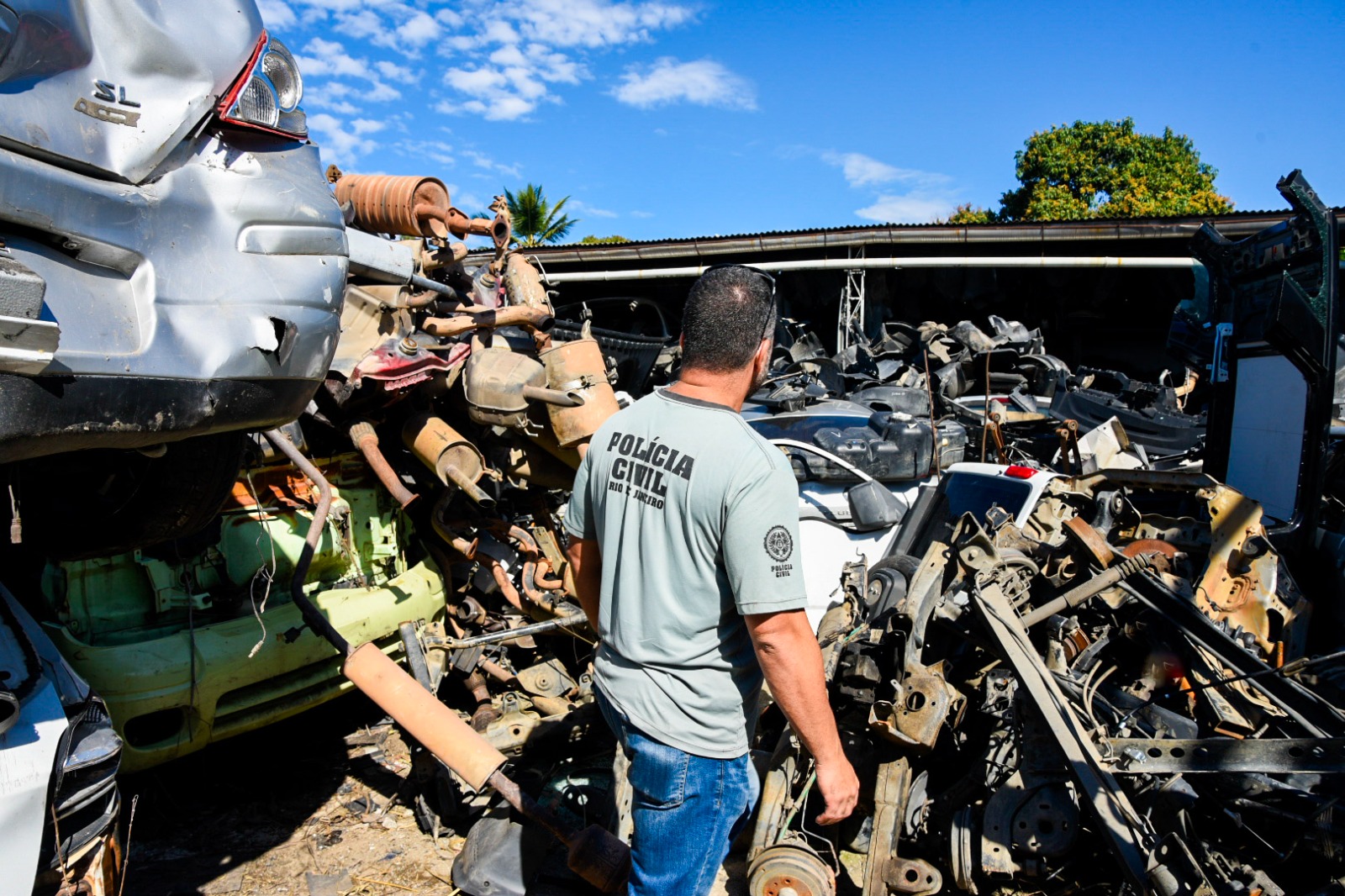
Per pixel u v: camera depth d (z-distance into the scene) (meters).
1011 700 3.14
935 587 3.29
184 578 3.58
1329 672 3.25
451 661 4.28
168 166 2.34
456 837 3.60
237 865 3.37
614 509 2.12
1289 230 4.50
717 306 2.05
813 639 1.94
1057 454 6.98
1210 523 4.03
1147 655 3.23
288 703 3.73
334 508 4.14
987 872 2.79
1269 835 2.68
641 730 2.04
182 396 2.33
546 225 35.69
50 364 1.94
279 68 2.65
